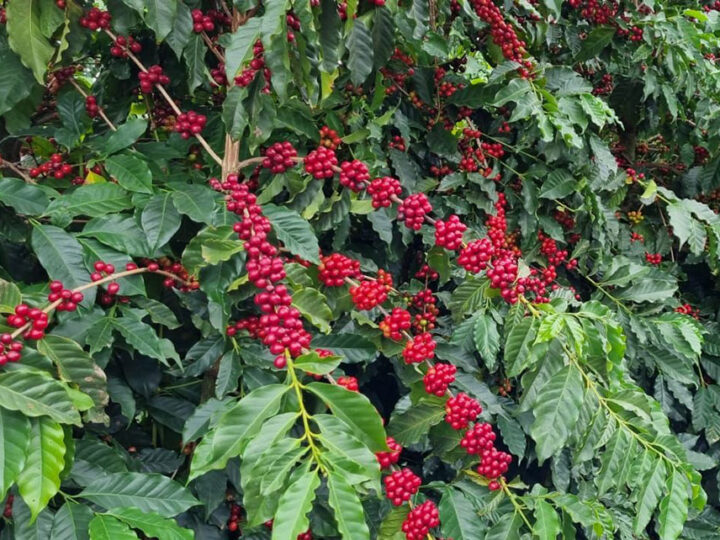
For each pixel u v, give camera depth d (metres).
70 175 1.13
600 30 1.65
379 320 1.24
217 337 1.02
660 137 2.02
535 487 1.01
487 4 1.38
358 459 0.71
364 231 1.39
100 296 0.97
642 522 0.87
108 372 1.00
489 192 1.40
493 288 1.00
